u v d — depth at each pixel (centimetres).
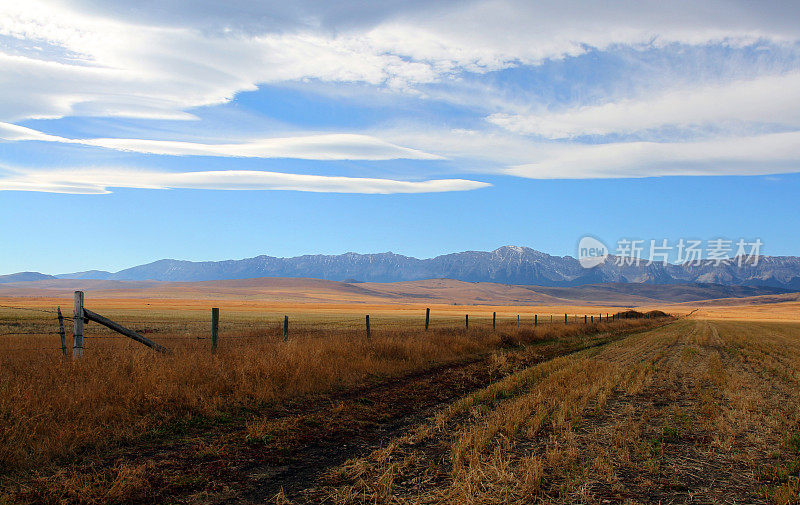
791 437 862
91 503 558
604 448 805
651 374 1642
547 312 14488
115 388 930
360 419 959
